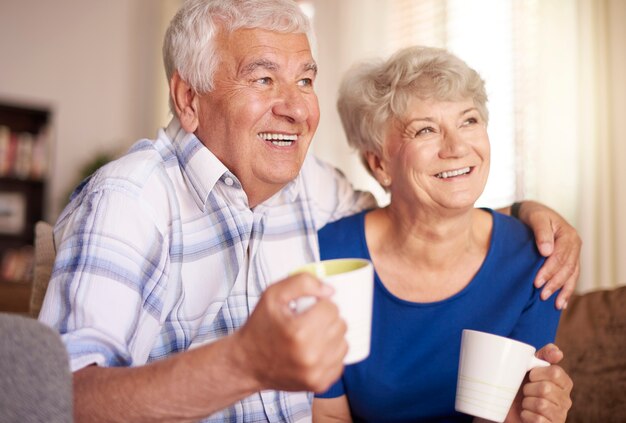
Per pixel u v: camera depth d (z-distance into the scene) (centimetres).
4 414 53
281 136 130
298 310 71
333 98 498
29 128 518
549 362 108
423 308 140
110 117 550
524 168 369
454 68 134
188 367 77
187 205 129
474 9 407
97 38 547
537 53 362
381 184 150
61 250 108
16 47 520
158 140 136
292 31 130
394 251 145
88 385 83
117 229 111
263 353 71
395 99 136
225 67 128
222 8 127
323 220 155
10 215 507
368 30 479
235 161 130
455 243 140
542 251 139
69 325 99
